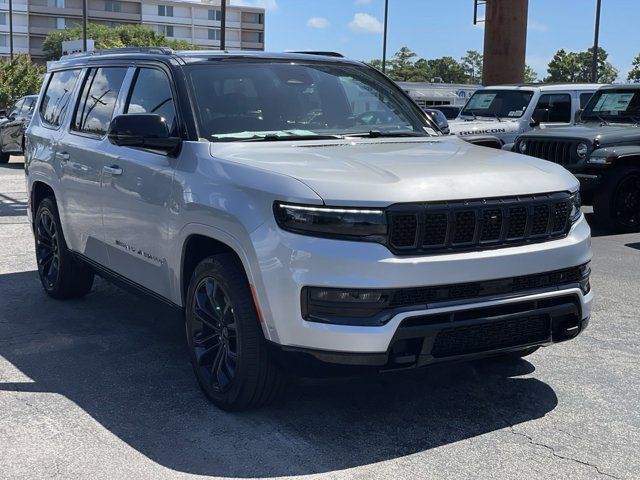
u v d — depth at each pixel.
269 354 3.78
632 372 4.81
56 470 3.45
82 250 5.80
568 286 3.93
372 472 3.45
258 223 3.68
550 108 14.01
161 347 5.26
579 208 4.20
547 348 5.29
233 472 3.45
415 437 3.83
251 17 149.12
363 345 3.44
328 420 4.02
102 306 6.33
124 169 4.94
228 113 4.60
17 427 3.92
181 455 3.62
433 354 3.59
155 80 4.96
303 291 3.51
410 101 5.56
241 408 4.04
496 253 3.68
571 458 3.61
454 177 3.75
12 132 20.80
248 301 3.83
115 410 4.16
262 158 4.04
